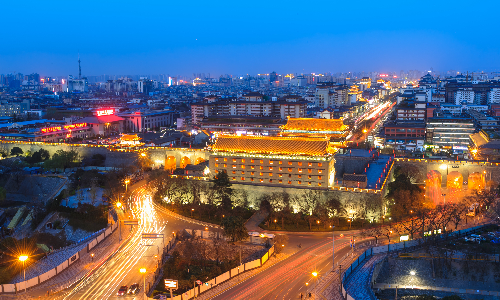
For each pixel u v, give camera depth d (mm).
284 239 196250
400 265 184875
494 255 183750
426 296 167750
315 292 156375
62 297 152250
